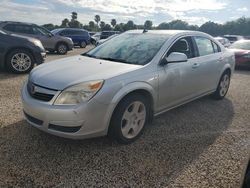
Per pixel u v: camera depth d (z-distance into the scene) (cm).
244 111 562
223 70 602
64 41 1689
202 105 589
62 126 335
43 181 295
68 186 289
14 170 311
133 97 377
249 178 208
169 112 530
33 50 846
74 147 369
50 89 344
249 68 1183
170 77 436
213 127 466
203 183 304
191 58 498
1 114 473
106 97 342
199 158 356
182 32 499
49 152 353
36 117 350
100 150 365
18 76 800
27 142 376
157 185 297
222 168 335
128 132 386
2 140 378
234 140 416
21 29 1476
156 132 433
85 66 394
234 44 1317
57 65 409
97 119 342
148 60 417
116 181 301
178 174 318
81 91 333
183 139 411
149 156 356
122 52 451
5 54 814
